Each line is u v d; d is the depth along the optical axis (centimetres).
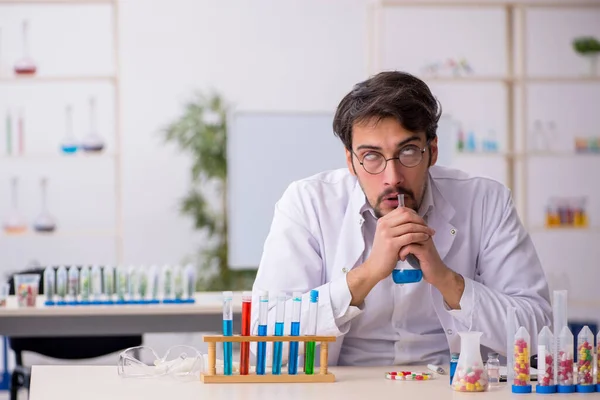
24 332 382
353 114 199
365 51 676
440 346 226
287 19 670
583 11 686
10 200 648
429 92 204
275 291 221
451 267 226
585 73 652
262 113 546
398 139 197
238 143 545
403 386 188
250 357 218
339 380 196
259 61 668
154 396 176
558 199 616
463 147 604
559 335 183
